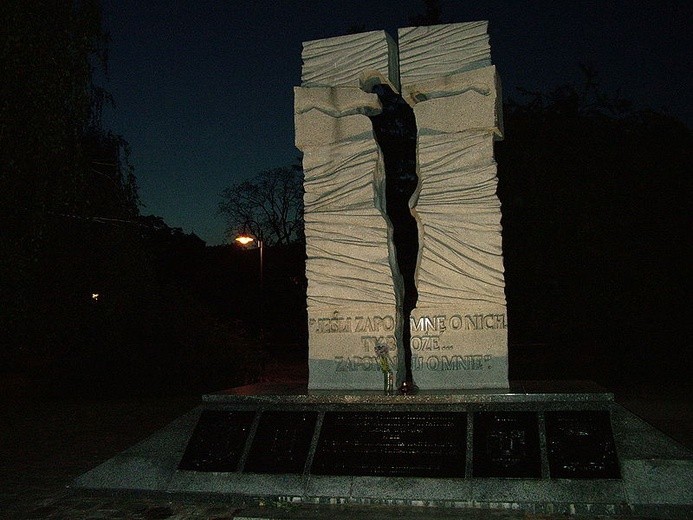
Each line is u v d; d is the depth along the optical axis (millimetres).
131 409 16891
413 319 8586
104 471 7906
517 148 22375
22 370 24984
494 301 8406
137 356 19641
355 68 9148
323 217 9023
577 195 21766
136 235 17641
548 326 22547
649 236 21797
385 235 8789
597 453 6926
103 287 17938
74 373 19469
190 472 7641
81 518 7043
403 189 25344
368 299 8711
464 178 8703
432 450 7234
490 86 8656
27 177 11094
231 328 22656
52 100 11102
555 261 22031
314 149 9156
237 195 44906
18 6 10602
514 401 7477
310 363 8797
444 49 8930
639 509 6547
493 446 7141
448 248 8625
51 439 12383
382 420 7555
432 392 7961
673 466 6734
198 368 20031
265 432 7762
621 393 19094
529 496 6770
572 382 8914
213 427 7953
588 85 23062
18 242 11188
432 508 6871
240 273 42531
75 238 16547
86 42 12055
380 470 7199
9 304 11406
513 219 22312
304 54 9391
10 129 10562
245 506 7211
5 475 9297
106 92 15055
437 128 8844
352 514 6789
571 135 22281
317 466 7355
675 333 21938
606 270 21797
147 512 7148
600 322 22234
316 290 8906
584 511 6625
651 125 22328
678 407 15703
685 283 21719
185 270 42906
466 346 8398
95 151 16359
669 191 21672
